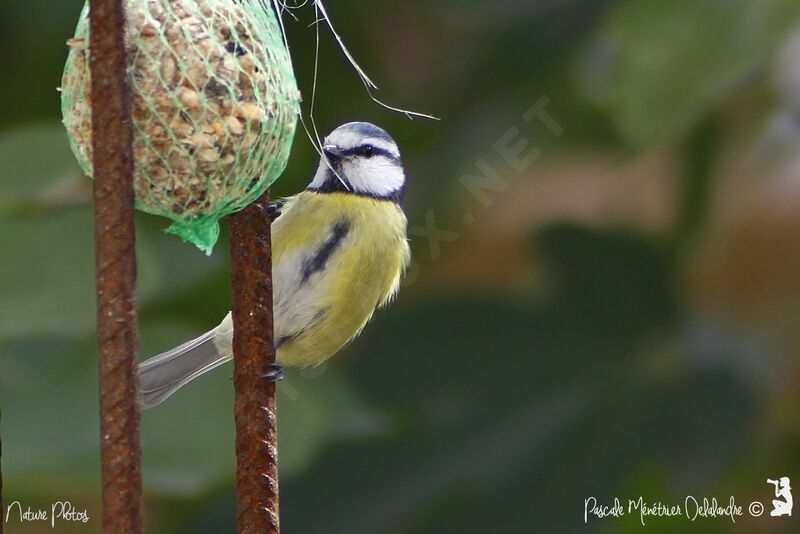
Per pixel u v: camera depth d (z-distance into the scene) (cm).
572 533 792
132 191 501
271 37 634
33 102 980
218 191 589
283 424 730
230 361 801
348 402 836
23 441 653
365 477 816
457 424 832
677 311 848
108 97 498
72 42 588
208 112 579
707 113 856
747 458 875
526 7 894
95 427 664
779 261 891
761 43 688
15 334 663
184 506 873
